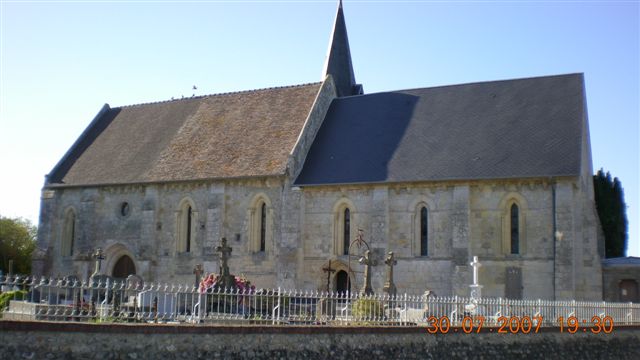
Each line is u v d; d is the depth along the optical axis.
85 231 58.53
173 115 63.41
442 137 51.34
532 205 45.50
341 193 50.47
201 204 54.28
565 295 43.00
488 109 52.25
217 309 27.66
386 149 52.03
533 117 49.88
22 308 26.94
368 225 49.47
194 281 53.38
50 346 18.94
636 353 35.28
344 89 68.62
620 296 46.50
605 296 46.66
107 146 63.47
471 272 45.72
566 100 50.03
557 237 43.91
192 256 53.84
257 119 58.00
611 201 66.12
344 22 70.56
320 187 50.81
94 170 60.62
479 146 49.31
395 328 26.42
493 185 46.56
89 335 19.64
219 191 53.22
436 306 31.34
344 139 54.47
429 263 47.47
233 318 26.03
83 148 64.69
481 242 46.38
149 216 55.50
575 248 44.69
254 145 55.06
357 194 50.06
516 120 50.25
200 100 63.75
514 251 45.84
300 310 31.17
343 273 50.38
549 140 47.47
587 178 50.09
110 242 57.34
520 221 45.81
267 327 23.09
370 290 40.88
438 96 55.38
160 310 28.92
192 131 59.91
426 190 48.31
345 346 24.81
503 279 45.41
